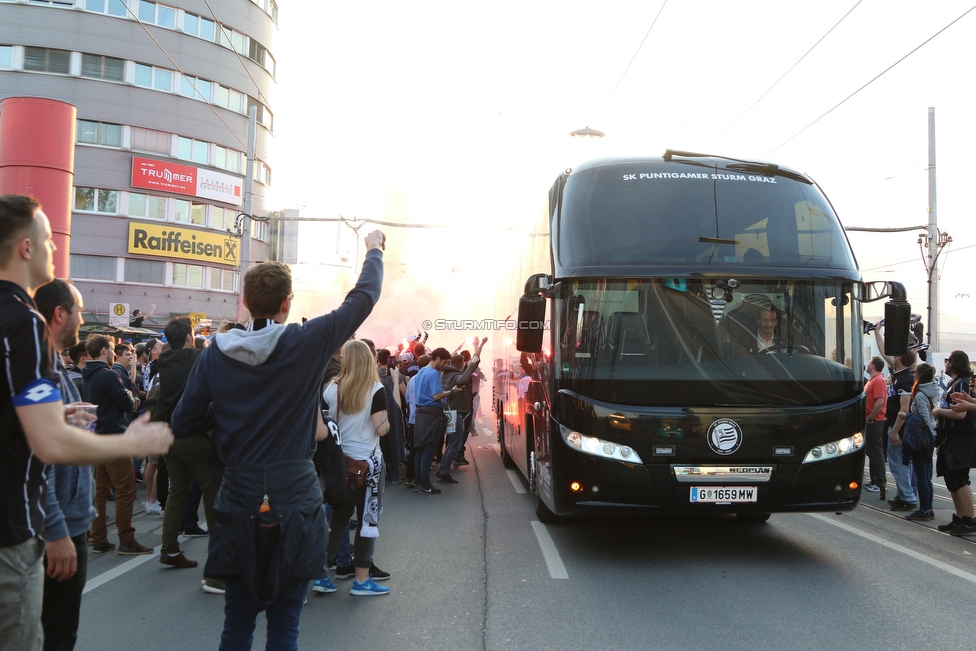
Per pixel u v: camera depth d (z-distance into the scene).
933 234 19.45
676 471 5.55
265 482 2.73
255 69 41.88
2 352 2.12
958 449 6.82
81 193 35.19
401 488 9.57
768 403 5.65
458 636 4.24
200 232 38.59
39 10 34.41
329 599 4.95
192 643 4.15
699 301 5.84
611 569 5.66
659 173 6.44
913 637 4.21
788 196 6.33
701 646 4.08
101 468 6.25
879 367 9.37
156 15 36.88
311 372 2.85
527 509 8.08
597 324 5.84
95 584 5.31
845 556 6.08
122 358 9.22
